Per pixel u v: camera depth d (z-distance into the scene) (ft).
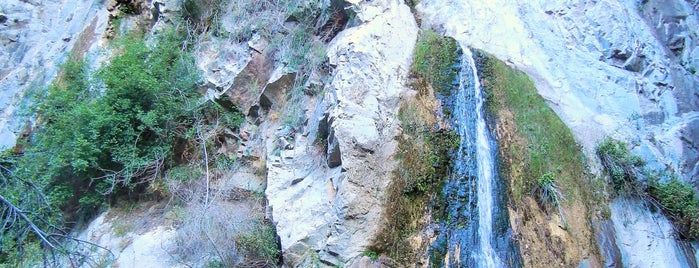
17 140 35.17
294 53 29.66
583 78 31.83
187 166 29.68
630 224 26.05
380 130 24.04
